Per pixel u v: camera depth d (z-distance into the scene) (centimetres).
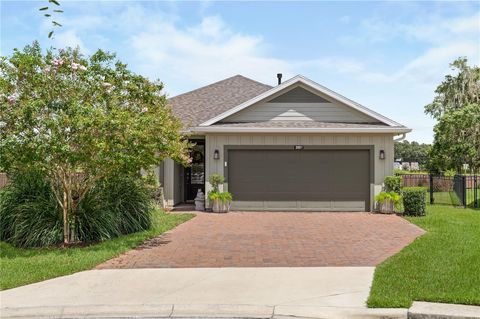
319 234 1127
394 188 1598
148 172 1143
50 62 938
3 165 877
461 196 1805
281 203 1648
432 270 716
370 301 568
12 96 871
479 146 3166
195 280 695
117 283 682
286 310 559
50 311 573
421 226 1236
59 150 858
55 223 998
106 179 1080
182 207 1741
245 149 1648
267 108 1711
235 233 1147
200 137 1770
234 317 555
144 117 943
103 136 902
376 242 1010
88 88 961
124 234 1105
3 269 762
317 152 1648
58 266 781
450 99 3762
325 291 630
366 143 1634
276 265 795
